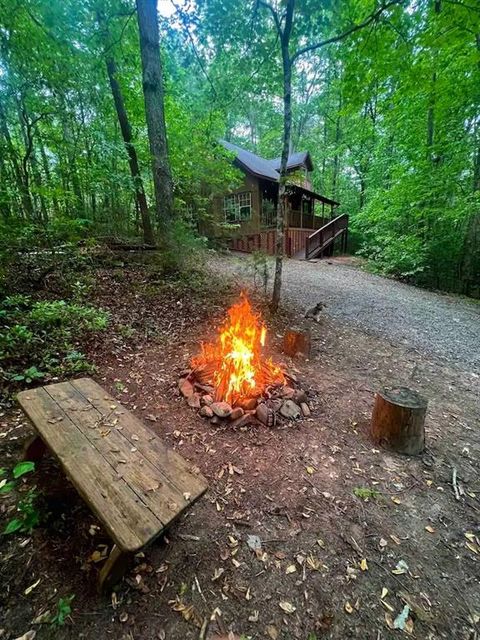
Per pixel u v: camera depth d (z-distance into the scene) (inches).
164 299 196.5
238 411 96.0
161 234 235.1
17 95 245.0
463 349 180.7
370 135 541.6
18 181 207.8
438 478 81.2
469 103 298.8
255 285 244.7
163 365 130.3
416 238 366.9
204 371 115.9
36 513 54.6
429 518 68.8
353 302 256.7
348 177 742.5
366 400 117.4
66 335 132.8
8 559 52.5
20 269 174.2
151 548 57.7
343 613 49.3
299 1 151.3
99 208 285.6
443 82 280.5
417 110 327.3
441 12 153.7
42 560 52.9
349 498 72.7
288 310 213.2
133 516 43.9
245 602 50.0
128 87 303.1
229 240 473.7
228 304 203.3
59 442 57.6
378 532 64.4
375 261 418.0
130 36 255.8
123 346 140.9
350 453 87.9
